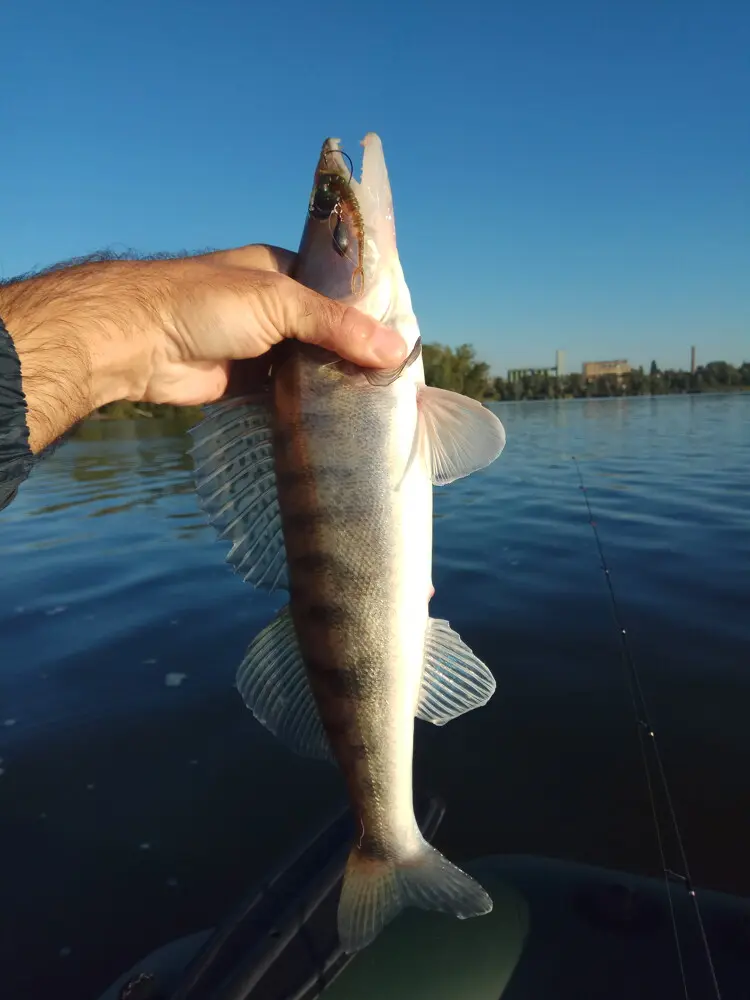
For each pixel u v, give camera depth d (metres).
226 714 0.91
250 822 0.70
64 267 0.38
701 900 0.47
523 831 0.66
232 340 0.36
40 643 1.18
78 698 0.97
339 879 0.43
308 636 0.36
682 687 0.88
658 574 1.31
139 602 1.39
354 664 0.36
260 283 0.35
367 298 0.37
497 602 1.22
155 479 3.20
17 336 0.33
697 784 0.70
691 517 1.77
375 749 0.36
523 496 2.25
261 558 0.38
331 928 0.39
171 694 0.97
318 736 0.37
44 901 0.61
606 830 0.65
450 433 0.38
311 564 0.36
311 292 0.35
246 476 0.38
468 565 1.46
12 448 0.28
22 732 0.88
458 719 0.85
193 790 0.75
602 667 0.95
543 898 0.47
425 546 0.37
